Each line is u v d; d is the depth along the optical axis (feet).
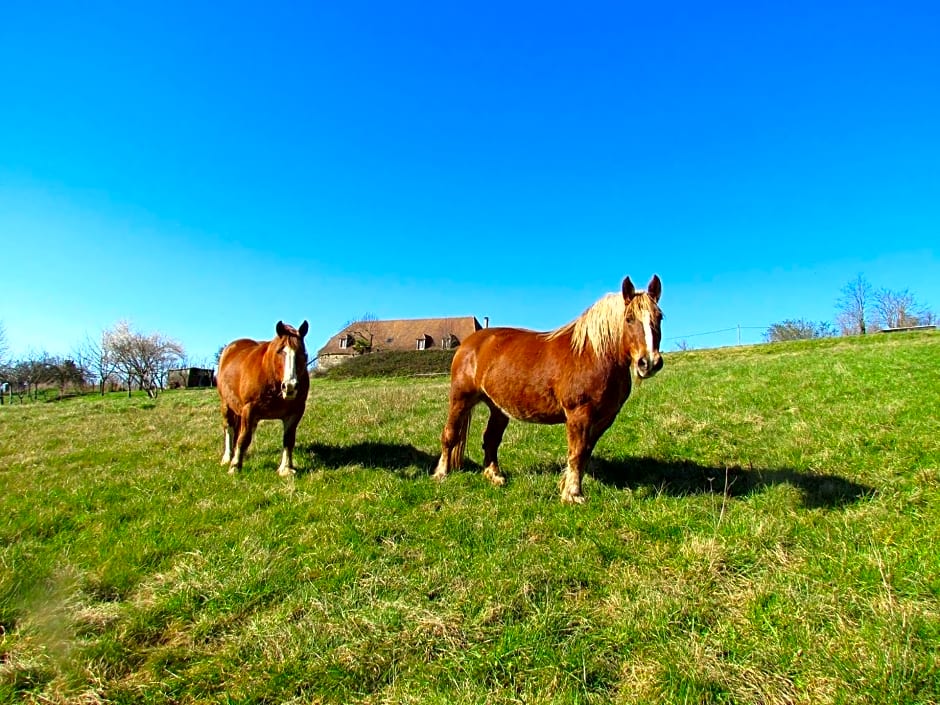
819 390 32.89
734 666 9.38
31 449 33.53
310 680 9.69
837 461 20.13
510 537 15.35
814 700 8.57
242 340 28.91
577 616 11.23
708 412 30.42
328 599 12.30
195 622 11.75
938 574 11.47
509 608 11.57
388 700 9.13
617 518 16.51
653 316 16.94
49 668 10.09
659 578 12.64
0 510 19.70
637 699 8.78
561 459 24.44
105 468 26.27
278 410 24.02
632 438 27.12
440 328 235.81
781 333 195.83
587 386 18.15
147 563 14.74
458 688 9.21
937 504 15.10
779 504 16.38
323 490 20.72
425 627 10.97
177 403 65.05
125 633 11.22
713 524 15.44
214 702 9.29
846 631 10.01
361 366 153.38
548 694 8.98
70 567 13.97
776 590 11.62
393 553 14.69
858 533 13.79
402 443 28.86
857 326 196.34
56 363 168.96
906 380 31.48
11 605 12.20
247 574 13.44
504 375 20.54
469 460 24.64
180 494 21.15
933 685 8.58
